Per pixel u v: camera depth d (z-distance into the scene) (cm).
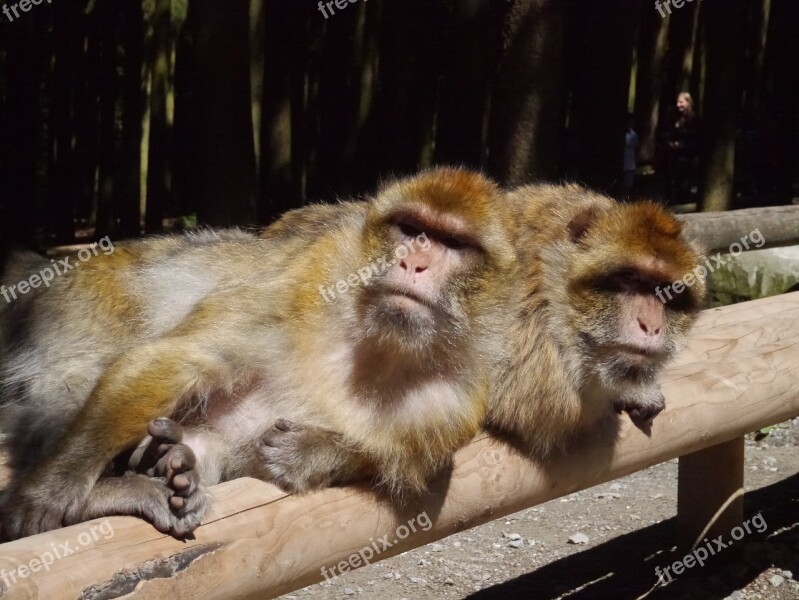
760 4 671
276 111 493
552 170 284
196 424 175
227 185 310
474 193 173
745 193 590
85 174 615
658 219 185
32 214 434
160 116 526
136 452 169
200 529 157
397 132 520
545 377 179
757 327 222
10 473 178
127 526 156
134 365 167
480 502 175
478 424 174
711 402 196
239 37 307
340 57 567
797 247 318
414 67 540
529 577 219
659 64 673
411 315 170
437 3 533
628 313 182
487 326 175
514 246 181
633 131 516
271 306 171
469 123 364
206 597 156
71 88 550
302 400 171
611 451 186
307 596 215
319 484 166
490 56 363
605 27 323
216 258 183
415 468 169
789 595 211
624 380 182
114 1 550
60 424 181
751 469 254
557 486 181
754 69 677
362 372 171
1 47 473
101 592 151
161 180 530
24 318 187
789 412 207
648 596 212
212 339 170
